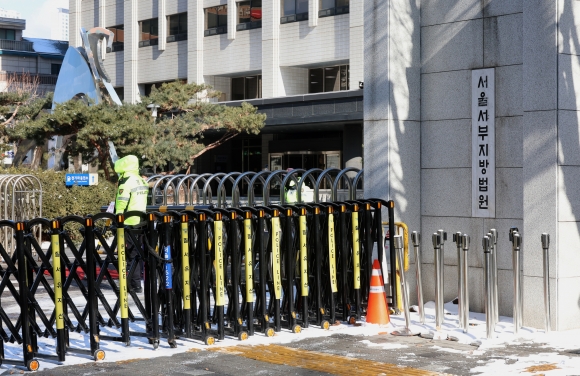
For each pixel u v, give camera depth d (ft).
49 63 244.22
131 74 176.55
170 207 50.67
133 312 38.78
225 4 157.38
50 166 145.48
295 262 34.04
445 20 37.37
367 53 37.86
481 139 35.88
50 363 27.55
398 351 28.45
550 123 31.42
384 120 37.24
